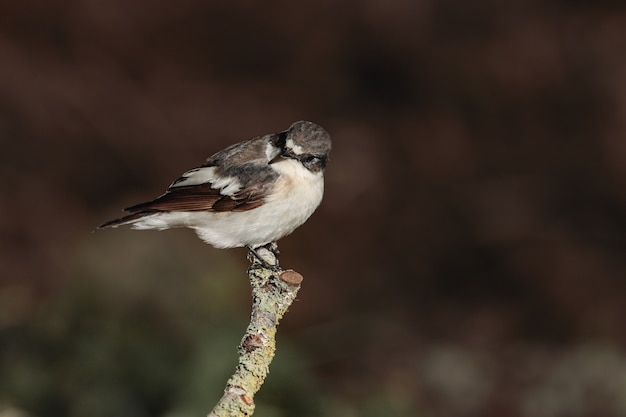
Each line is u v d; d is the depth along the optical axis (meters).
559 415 11.73
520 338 13.62
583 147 16.53
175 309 9.64
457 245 15.32
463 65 17.36
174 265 9.93
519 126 16.86
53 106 15.60
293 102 16.97
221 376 8.63
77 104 15.73
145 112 16.00
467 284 14.76
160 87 16.44
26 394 8.62
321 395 9.30
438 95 17.23
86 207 14.74
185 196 6.73
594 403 11.72
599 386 11.81
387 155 16.39
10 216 14.16
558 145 16.62
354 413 9.53
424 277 14.84
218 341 9.02
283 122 16.59
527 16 17.72
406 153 16.47
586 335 13.58
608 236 15.36
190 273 9.94
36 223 14.16
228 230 6.79
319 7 17.80
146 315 9.62
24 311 10.38
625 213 15.64
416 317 14.02
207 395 8.50
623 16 17.48
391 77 17.45
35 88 15.63
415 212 15.69
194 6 17.38
